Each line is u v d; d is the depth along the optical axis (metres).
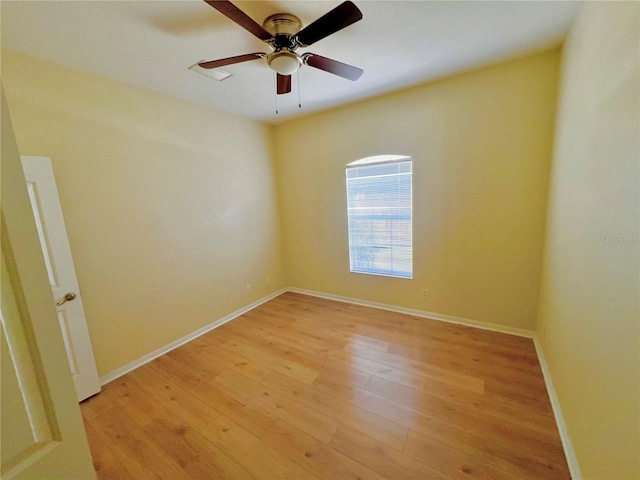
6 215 0.53
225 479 1.47
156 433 1.78
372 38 1.96
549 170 2.39
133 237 2.54
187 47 1.95
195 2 1.51
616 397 1.03
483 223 2.78
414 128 3.00
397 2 1.59
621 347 1.00
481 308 2.93
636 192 0.93
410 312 3.39
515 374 2.17
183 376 2.38
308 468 1.51
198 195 3.09
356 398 2.01
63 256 2.06
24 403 0.54
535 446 1.56
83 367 2.15
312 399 2.02
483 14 1.73
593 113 1.36
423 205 3.09
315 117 3.69
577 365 1.45
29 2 1.43
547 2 1.61
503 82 2.49
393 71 2.50
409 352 2.55
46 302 0.58
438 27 1.86
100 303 2.33
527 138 2.47
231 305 3.53
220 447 1.66
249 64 2.20
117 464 1.58
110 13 1.57
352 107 3.37
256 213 3.86
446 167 2.89
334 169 3.67
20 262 0.54
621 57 1.06
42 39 1.76
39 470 0.56
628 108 1.00
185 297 2.99
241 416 1.90
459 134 2.77
